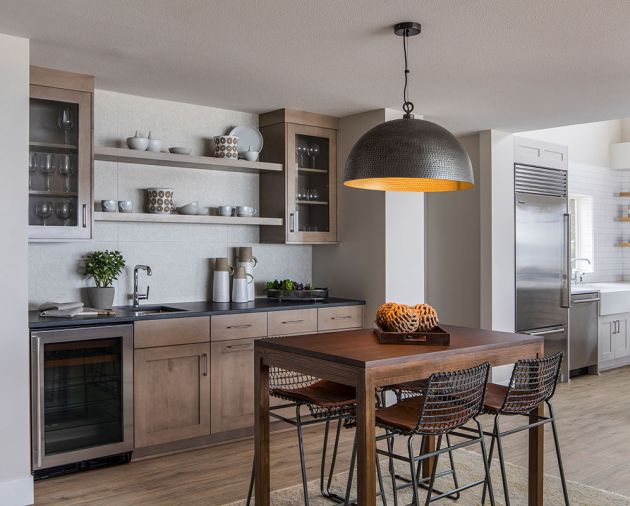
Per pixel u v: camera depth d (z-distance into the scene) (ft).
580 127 25.36
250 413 14.84
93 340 12.57
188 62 12.57
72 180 13.00
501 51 11.85
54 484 12.06
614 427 16.05
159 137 15.60
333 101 15.74
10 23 10.50
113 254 14.60
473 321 20.12
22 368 11.22
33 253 13.88
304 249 18.49
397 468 12.93
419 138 9.14
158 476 12.51
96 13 10.07
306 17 10.22
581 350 22.21
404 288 16.92
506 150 19.63
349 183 10.53
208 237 16.53
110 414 12.87
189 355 13.85
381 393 12.14
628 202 27.48
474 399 9.31
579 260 25.41
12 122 11.09
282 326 15.39
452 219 20.72
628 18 10.21
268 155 17.08
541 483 10.89
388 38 11.17
